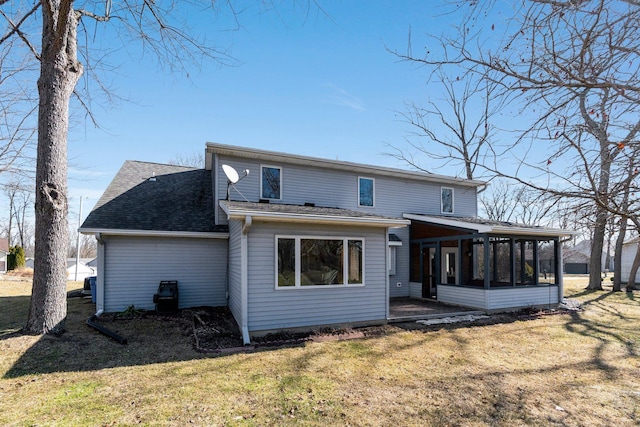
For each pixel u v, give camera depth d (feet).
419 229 45.83
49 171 23.73
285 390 15.72
